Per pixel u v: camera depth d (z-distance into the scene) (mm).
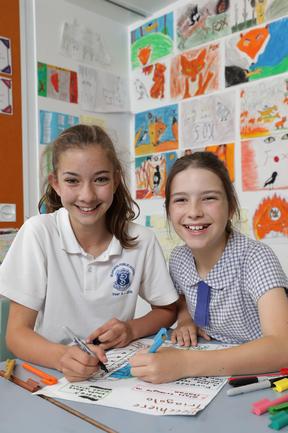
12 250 848
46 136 1595
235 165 1501
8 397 531
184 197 825
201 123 1610
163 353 599
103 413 478
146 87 1835
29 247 851
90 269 887
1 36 1471
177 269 950
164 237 1737
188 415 468
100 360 613
